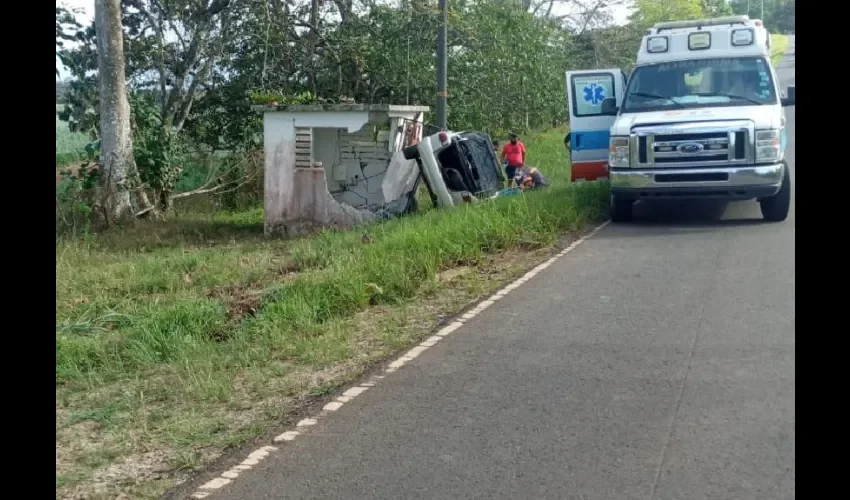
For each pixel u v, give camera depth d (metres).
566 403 5.45
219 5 18.53
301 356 6.82
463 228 10.84
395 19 19.89
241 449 5.05
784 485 4.25
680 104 12.44
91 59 17.78
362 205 15.89
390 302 8.50
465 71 21.53
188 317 8.09
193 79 18.84
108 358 7.21
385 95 20.84
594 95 14.33
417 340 7.08
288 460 4.84
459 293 8.66
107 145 15.40
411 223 12.09
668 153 11.69
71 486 4.65
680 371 5.93
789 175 11.90
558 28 29.56
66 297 9.53
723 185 11.51
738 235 11.00
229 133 19.70
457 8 20.92
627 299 7.98
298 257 10.81
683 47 12.86
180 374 6.62
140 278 10.46
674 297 7.96
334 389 5.98
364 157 15.92
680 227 11.98
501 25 23.00
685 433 4.90
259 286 9.83
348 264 9.44
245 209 18.03
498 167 15.69
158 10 18.36
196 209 17.84
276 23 18.78
